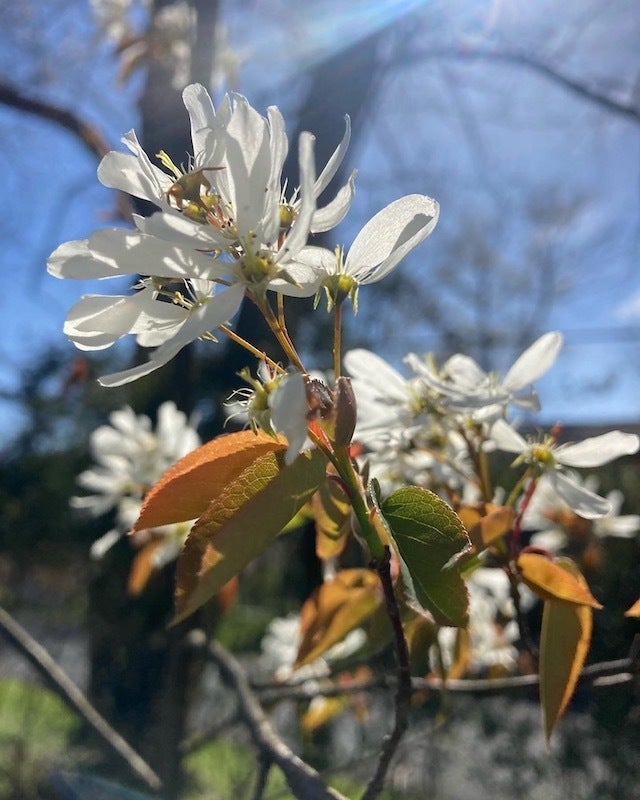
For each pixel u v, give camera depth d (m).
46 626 0.75
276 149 0.10
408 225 0.11
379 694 0.39
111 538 0.27
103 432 0.28
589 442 0.16
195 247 0.10
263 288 0.10
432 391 0.16
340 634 0.18
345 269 0.11
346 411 0.10
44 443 0.87
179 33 0.32
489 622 0.25
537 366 0.16
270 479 0.11
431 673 0.21
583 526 0.25
